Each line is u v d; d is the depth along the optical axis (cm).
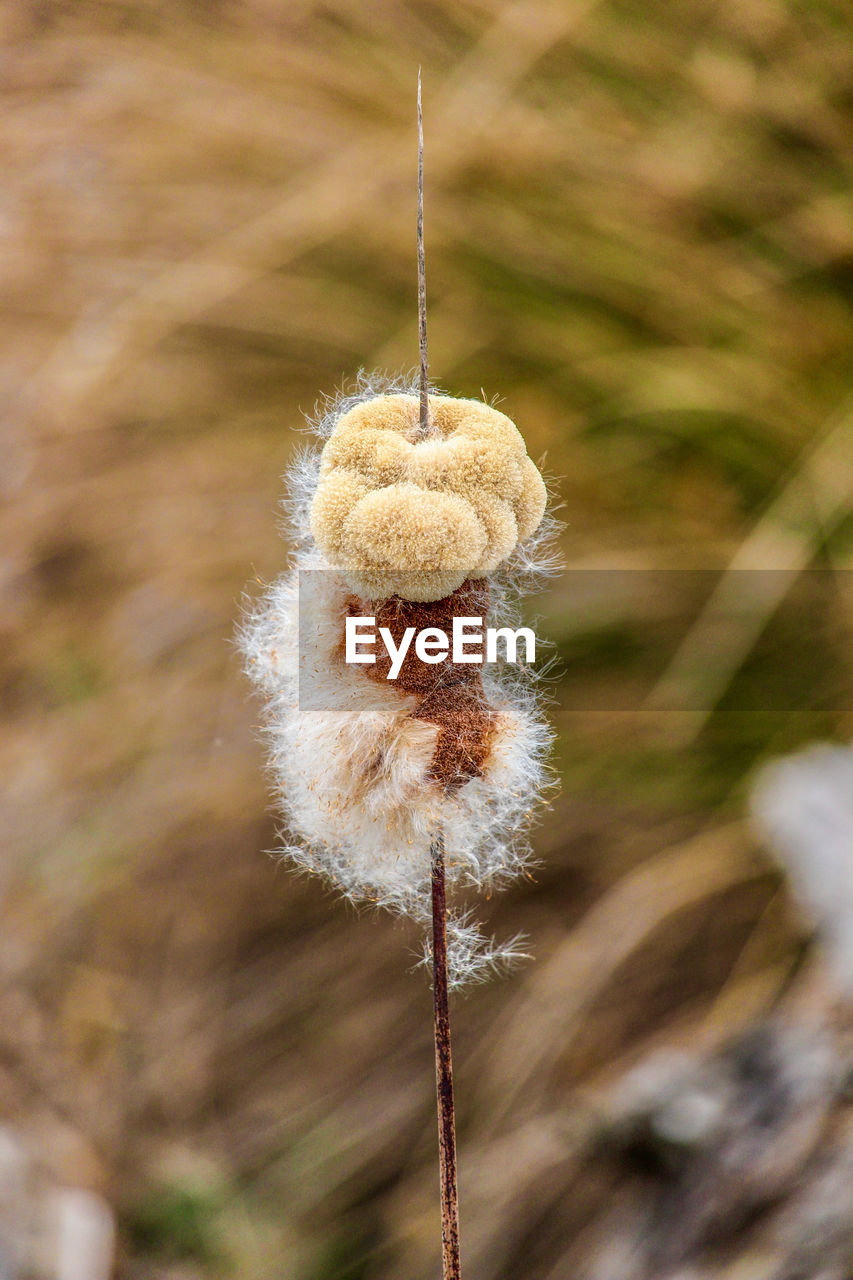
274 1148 125
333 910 138
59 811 150
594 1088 118
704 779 133
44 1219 116
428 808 73
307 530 76
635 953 126
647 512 141
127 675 153
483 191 152
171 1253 115
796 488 135
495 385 145
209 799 142
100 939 143
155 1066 133
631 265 148
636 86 152
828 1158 100
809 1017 112
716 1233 101
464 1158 118
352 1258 115
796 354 144
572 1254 108
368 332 154
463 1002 129
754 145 148
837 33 144
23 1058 134
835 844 120
